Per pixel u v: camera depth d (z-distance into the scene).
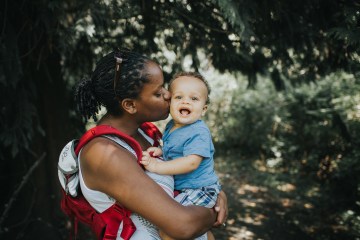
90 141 1.44
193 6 3.23
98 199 1.45
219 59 3.93
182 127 1.72
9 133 3.21
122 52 1.53
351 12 2.38
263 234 5.17
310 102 7.52
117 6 2.80
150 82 1.50
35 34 3.03
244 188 7.00
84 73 4.09
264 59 4.10
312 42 3.19
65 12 2.70
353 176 6.32
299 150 7.92
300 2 2.86
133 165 1.40
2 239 3.98
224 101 9.12
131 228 1.46
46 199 4.18
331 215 5.81
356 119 6.50
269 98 8.65
